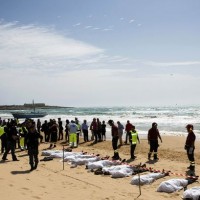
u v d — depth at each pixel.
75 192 10.46
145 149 21.27
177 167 15.01
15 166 14.84
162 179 12.39
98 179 12.43
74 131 23.08
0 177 12.12
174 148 22.23
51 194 10.09
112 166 14.26
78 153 18.12
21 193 9.97
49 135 26.55
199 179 12.31
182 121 61.69
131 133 17.53
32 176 12.69
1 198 9.30
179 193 10.51
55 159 17.06
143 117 82.06
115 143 17.09
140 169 13.61
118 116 91.00
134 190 10.89
